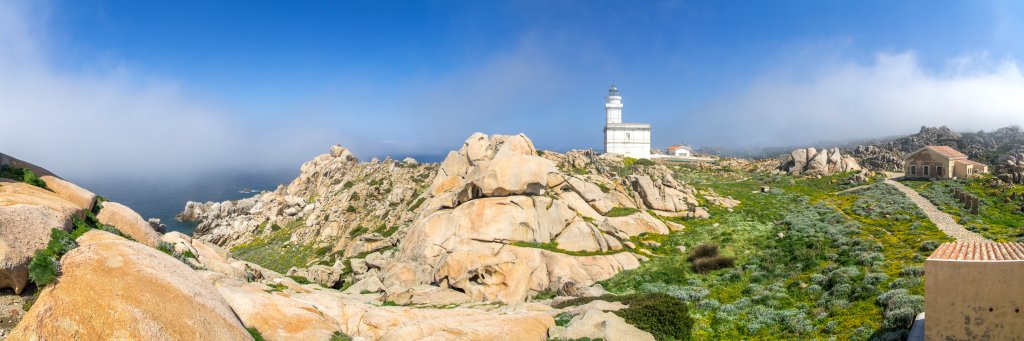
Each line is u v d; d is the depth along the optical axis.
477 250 50.34
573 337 30.09
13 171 28.89
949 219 61.47
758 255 49.97
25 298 19.83
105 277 19.28
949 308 23.20
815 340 30.77
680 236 58.16
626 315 33.62
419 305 43.25
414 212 75.31
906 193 81.31
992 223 59.53
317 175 140.12
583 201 60.03
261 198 136.00
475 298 45.88
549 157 98.12
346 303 31.12
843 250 47.06
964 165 94.81
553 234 53.44
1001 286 22.36
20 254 20.00
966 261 22.98
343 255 74.31
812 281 40.62
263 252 94.69
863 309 33.19
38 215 22.00
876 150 144.00
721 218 65.69
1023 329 21.95
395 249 62.69
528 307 37.91
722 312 37.41
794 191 89.88
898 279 35.88
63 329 16.98
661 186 72.25
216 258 38.19
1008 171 86.25
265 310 25.59
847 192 88.06
